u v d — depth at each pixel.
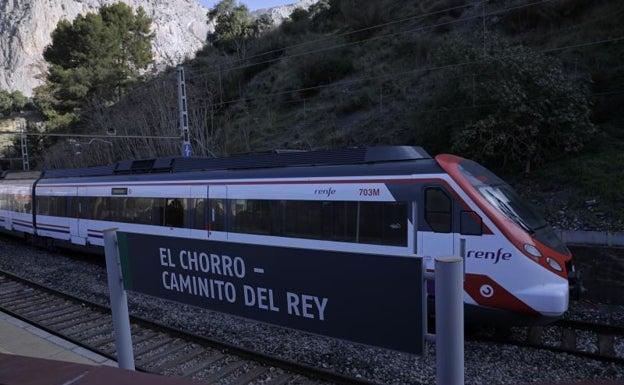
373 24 39.81
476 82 17.28
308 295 2.73
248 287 3.01
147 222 12.39
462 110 17.86
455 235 6.96
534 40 24.06
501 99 15.85
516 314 6.60
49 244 17.25
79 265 14.31
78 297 9.95
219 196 10.45
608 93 18.20
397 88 29.27
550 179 15.84
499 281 6.62
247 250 2.98
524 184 16.20
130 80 51.88
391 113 27.30
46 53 58.31
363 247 7.90
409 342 2.36
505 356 6.73
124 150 35.31
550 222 13.38
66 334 7.90
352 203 8.09
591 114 16.95
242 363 6.30
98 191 14.26
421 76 29.08
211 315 8.60
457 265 2.16
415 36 33.66
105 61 54.38
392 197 7.59
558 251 6.89
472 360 6.63
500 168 17.69
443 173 7.18
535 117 16.03
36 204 17.67
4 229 20.92
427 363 6.18
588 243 10.60
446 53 18.86
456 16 33.53
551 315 6.41
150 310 9.13
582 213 13.38
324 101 35.38
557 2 24.47
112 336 7.71
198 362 6.48
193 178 11.20
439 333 2.20
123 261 3.62
